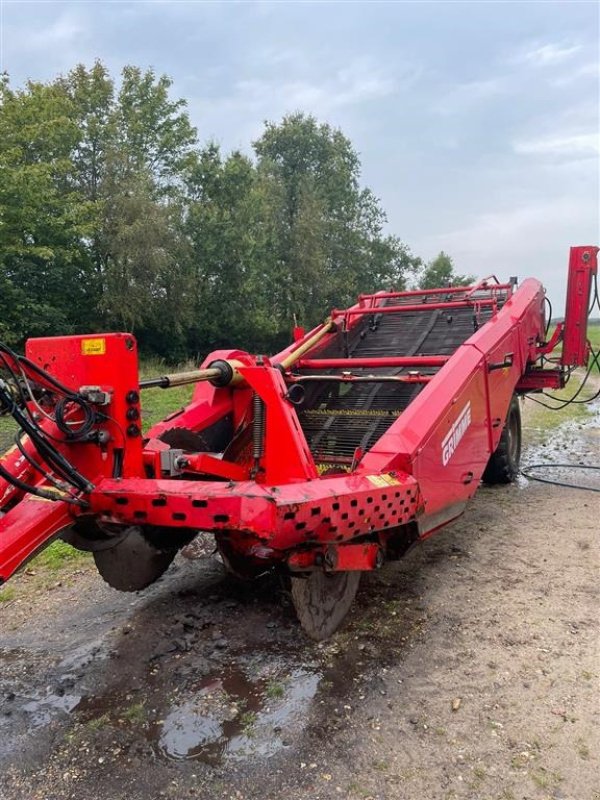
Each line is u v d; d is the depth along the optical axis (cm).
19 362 324
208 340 3262
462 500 536
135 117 3048
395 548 469
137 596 495
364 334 739
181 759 313
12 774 307
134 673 388
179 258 2761
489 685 364
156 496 335
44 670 396
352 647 411
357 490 371
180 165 3147
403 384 633
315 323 3838
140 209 2569
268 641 421
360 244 4441
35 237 2197
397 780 294
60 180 2559
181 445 473
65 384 365
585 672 372
